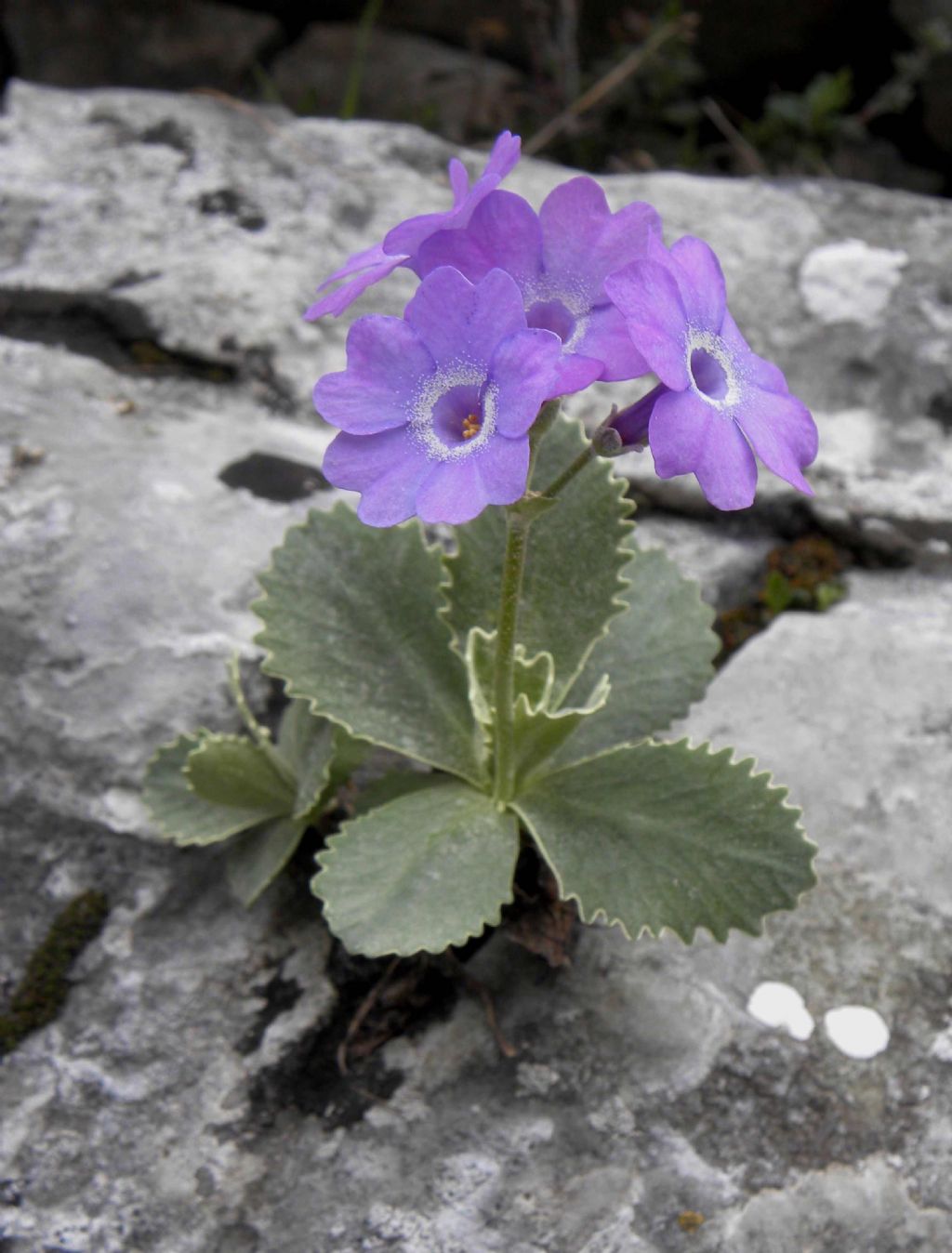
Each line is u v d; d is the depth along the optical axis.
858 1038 0.16
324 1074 0.16
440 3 0.37
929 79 0.34
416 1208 0.15
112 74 0.37
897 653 0.19
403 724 0.16
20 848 0.17
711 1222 0.14
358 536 0.17
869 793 0.18
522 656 0.15
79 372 0.22
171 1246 0.15
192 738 0.17
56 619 0.19
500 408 0.11
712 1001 0.16
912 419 0.23
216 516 0.20
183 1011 0.16
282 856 0.16
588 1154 0.15
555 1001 0.16
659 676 0.17
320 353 0.23
